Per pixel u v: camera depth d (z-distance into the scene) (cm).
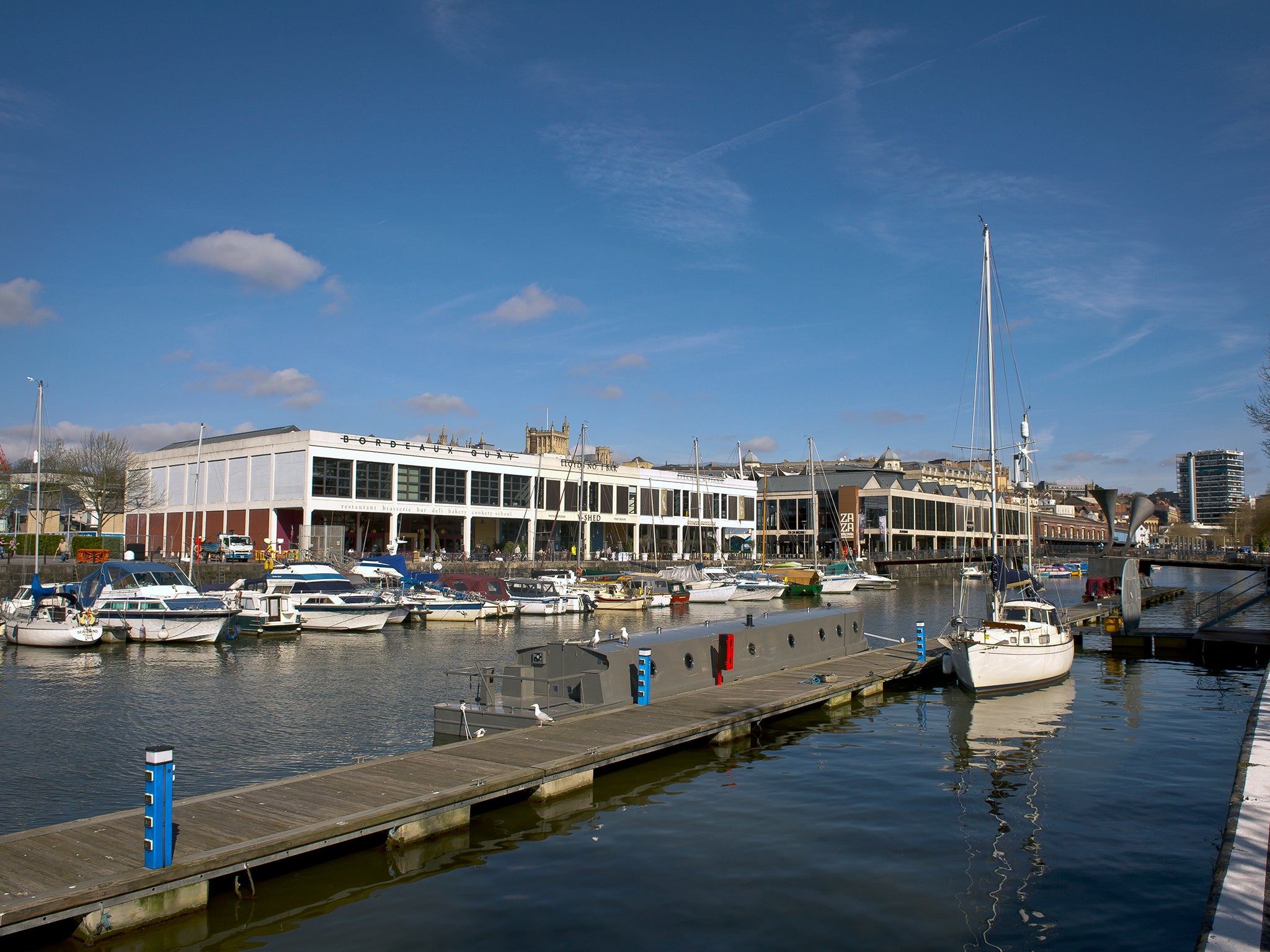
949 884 1403
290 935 1216
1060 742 2397
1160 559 9056
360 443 8750
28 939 1163
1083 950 1186
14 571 6044
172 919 1231
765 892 1363
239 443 9119
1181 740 2430
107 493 8850
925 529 15450
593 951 1175
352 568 7081
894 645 4059
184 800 1524
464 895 1343
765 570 9288
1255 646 4128
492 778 1672
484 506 9875
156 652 4203
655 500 12106
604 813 1731
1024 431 4200
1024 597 4025
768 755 2217
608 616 6594
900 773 2061
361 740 2392
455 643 4656
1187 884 1412
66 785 1966
